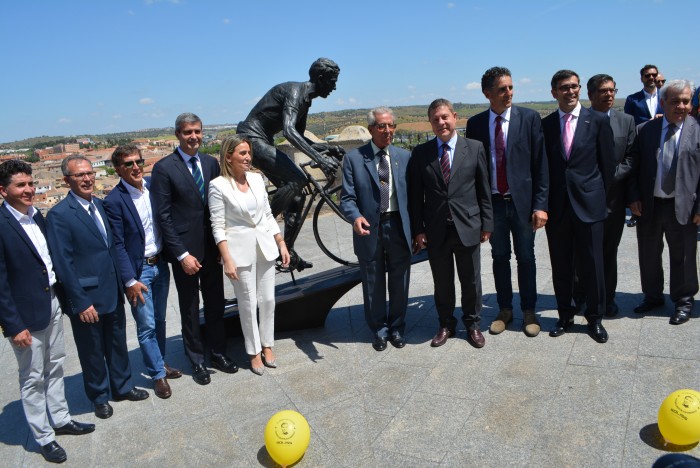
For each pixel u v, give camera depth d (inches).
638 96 256.2
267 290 148.1
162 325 148.4
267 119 177.2
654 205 154.8
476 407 118.7
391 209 151.6
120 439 119.9
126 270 133.3
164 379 140.2
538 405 116.9
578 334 153.0
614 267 160.9
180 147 141.9
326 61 170.4
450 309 157.8
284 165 177.9
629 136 157.6
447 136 143.9
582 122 144.3
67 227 121.0
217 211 138.8
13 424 133.5
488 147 152.3
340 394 132.0
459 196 145.7
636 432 103.8
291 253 192.1
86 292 123.9
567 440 103.3
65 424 122.4
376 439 110.2
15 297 110.3
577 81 142.5
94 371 128.3
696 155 145.3
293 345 167.5
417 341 161.0
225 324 172.9
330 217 382.0
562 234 150.0
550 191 150.2
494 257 161.5
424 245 159.5
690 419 93.8
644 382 122.1
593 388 121.8
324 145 188.9
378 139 147.9
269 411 126.6
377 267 155.4
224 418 125.3
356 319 187.5
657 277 161.0
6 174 108.3
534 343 150.3
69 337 203.3
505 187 152.4
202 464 107.3
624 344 143.0
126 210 133.9
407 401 124.6
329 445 109.7
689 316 155.0
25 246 110.0
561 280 153.8
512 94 147.3
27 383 111.5
